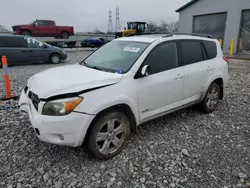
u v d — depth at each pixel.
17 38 11.60
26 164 2.98
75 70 3.54
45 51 12.35
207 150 3.40
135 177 2.78
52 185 2.62
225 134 3.92
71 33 22.03
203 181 2.73
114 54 3.86
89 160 3.10
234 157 3.22
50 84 2.95
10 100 5.52
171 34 4.11
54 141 2.74
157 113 3.72
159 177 2.79
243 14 16.69
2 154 3.18
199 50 4.46
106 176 2.79
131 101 3.20
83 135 2.82
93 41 27.17
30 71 10.14
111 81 3.06
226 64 5.02
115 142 3.16
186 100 4.21
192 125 4.24
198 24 20.03
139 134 3.85
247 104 5.49
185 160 3.14
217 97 4.97
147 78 3.44
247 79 8.35
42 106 2.76
